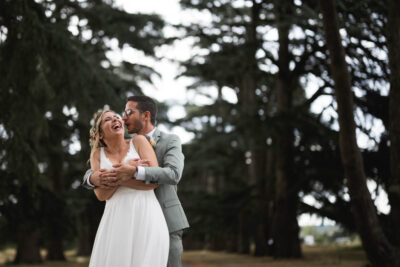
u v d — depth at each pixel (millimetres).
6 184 12125
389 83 11180
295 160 18938
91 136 3789
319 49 14805
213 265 17234
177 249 3893
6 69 10156
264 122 16578
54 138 18562
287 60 18328
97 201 14828
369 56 11641
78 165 27422
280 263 17109
